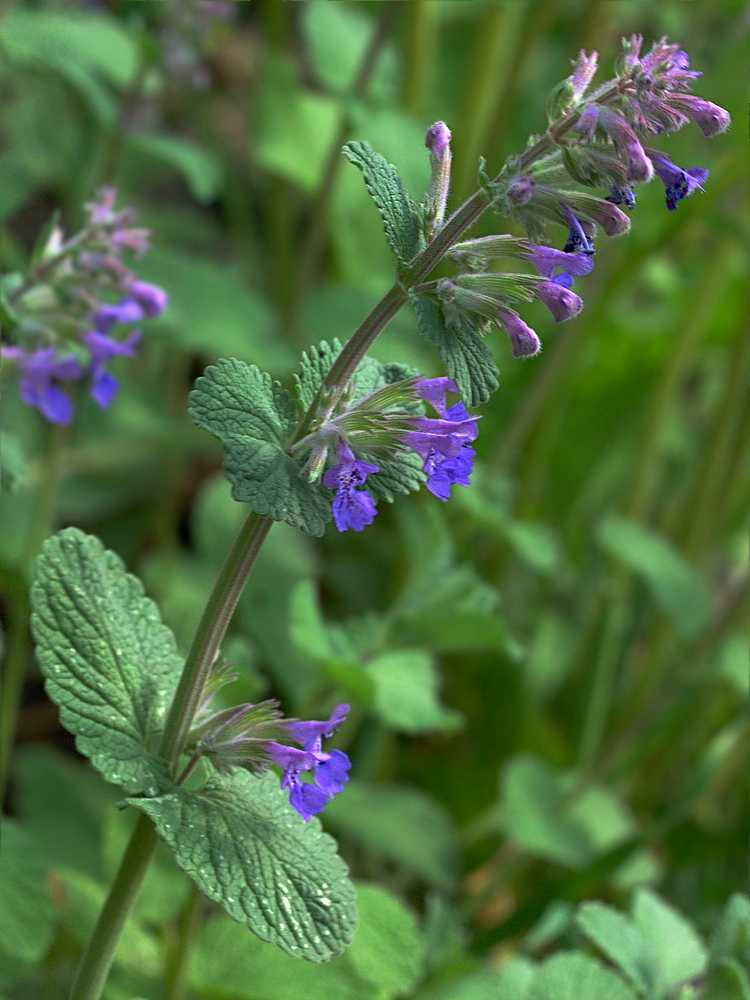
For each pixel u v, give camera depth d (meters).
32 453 0.59
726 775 0.58
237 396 0.36
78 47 0.50
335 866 0.36
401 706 0.45
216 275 0.57
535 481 0.63
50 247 0.43
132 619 0.37
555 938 0.51
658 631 0.62
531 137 0.36
